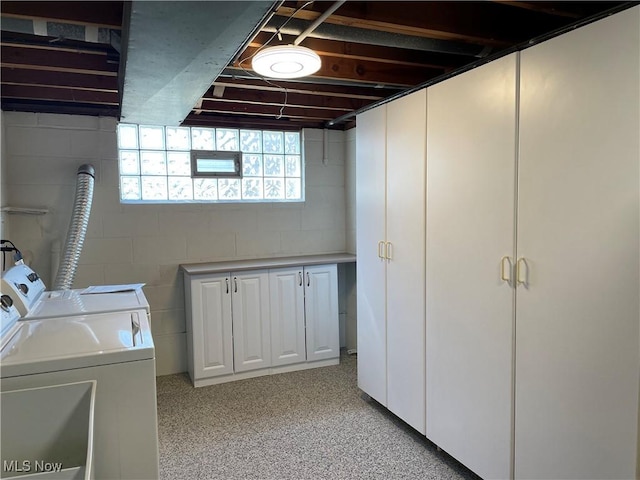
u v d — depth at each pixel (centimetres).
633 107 147
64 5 186
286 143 427
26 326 197
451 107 227
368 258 310
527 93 184
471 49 236
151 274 374
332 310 402
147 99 250
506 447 202
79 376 164
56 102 339
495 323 205
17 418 154
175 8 141
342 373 385
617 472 157
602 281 159
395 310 282
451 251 231
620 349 154
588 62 160
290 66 216
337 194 441
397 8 204
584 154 163
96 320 208
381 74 288
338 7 180
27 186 334
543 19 230
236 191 409
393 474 238
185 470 243
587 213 163
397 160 273
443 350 241
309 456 255
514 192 193
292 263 382
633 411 152
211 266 370
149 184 377
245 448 265
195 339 354
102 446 168
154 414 174
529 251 187
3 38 216
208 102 356
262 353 378
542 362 183
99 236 357
